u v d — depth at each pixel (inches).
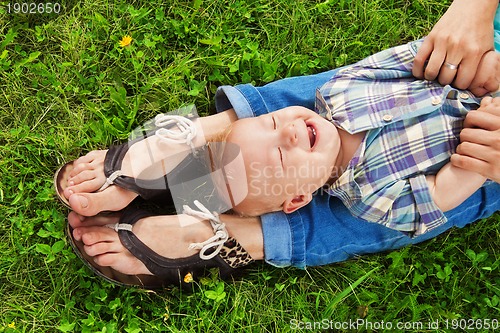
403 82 86.1
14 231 87.6
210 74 98.0
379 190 81.8
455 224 90.4
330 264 90.9
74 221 83.7
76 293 86.4
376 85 86.1
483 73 81.9
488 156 76.7
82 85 96.0
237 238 85.2
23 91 94.1
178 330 85.0
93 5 98.8
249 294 87.7
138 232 84.0
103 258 82.4
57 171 86.5
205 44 99.4
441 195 80.7
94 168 84.1
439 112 82.4
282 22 100.7
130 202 86.0
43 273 87.2
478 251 93.4
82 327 83.1
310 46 100.3
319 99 87.0
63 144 92.0
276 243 85.7
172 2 100.0
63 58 97.0
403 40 102.6
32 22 98.7
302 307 88.0
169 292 87.4
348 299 89.0
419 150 81.7
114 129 92.3
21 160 92.0
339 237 88.0
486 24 82.2
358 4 101.9
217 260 85.4
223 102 92.6
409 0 103.4
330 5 101.8
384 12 102.3
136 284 85.0
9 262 86.7
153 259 83.4
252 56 97.0
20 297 86.0
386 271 90.4
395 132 82.7
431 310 89.1
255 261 90.4
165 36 99.4
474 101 83.0
